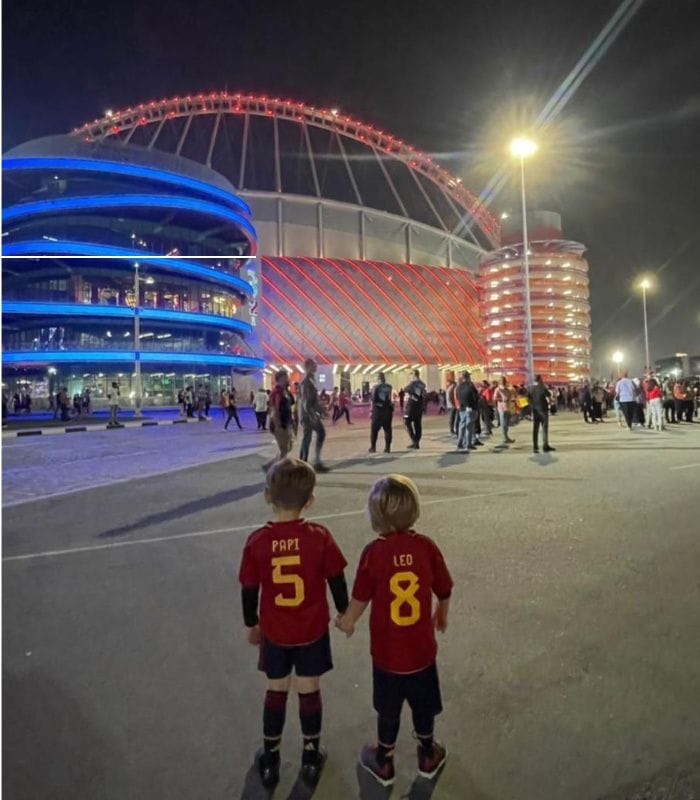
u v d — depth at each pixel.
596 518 6.93
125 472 12.39
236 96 103.88
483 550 5.76
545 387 13.59
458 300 97.81
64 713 3.19
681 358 51.19
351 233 110.75
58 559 6.01
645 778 2.56
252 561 2.74
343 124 113.25
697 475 9.89
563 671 3.46
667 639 3.82
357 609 2.67
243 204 63.38
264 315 85.75
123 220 57.91
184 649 3.94
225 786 2.61
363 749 2.81
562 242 91.38
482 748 2.80
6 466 13.66
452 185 123.06
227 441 19.89
